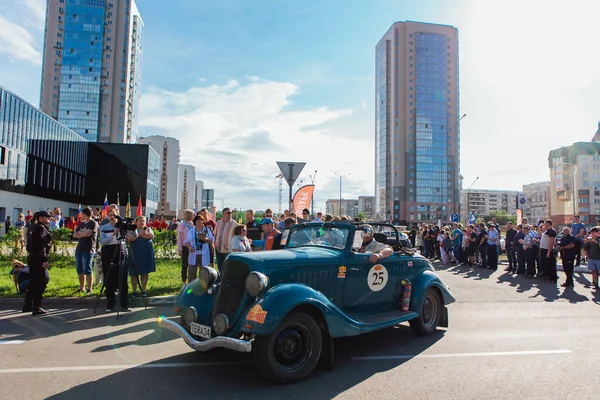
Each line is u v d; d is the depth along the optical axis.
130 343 5.91
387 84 131.62
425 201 123.00
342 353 5.58
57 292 9.12
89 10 113.31
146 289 9.79
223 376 4.64
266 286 4.57
